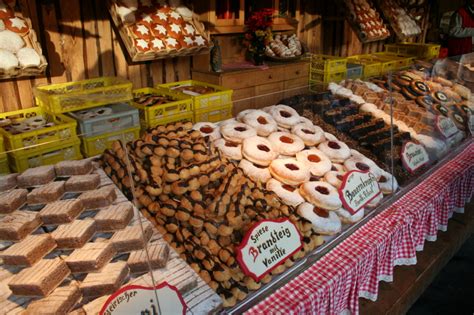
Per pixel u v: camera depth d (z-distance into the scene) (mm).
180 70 3725
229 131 1759
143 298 1007
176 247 1262
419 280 1821
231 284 1193
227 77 3494
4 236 1038
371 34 4398
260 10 3807
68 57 2992
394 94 2471
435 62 2953
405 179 1990
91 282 983
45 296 938
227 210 1327
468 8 4895
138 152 1506
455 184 2193
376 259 1570
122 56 3303
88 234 1100
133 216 1230
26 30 2453
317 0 4730
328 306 1350
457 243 2225
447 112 2535
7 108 2779
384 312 1615
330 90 2338
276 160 1680
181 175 1412
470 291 2449
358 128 2102
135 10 2906
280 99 2203
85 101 2652
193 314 1019
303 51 4328
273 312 1162
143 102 3002
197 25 3254
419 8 6062
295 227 1390
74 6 2922
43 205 1187
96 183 1289
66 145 1457
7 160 1336
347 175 1663
